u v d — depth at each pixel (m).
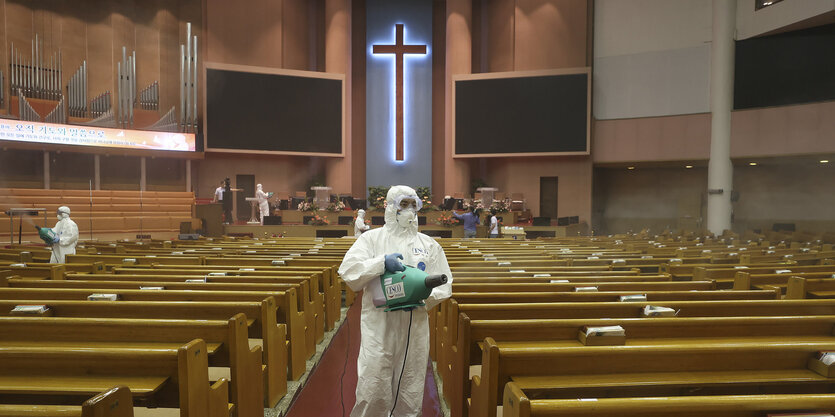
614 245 8.67
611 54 18.14
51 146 15.30
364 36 21.30
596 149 18.28
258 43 19.08
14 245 10.86
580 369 2.16
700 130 16.52
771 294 3.55
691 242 10.43
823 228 16.94
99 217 14.52
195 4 18.53
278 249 7.93
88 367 2.09
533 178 19.25
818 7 13.59
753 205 18.25
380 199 16.14
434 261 2.91
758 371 2.23
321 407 3.39
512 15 19.59
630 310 3.01
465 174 19.41
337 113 19.09
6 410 1.49
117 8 17.23
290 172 19.78
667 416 1.55
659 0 17.36
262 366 3.11
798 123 14.67
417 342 2.76
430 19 21.34
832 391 2.16
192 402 2.01
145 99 17.52
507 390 1.57
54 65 16.12
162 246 8.49
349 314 6.39
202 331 2.52
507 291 3.87
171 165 18.25
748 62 15.88
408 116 21.30
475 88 18.69
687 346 2.13
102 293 3.42
